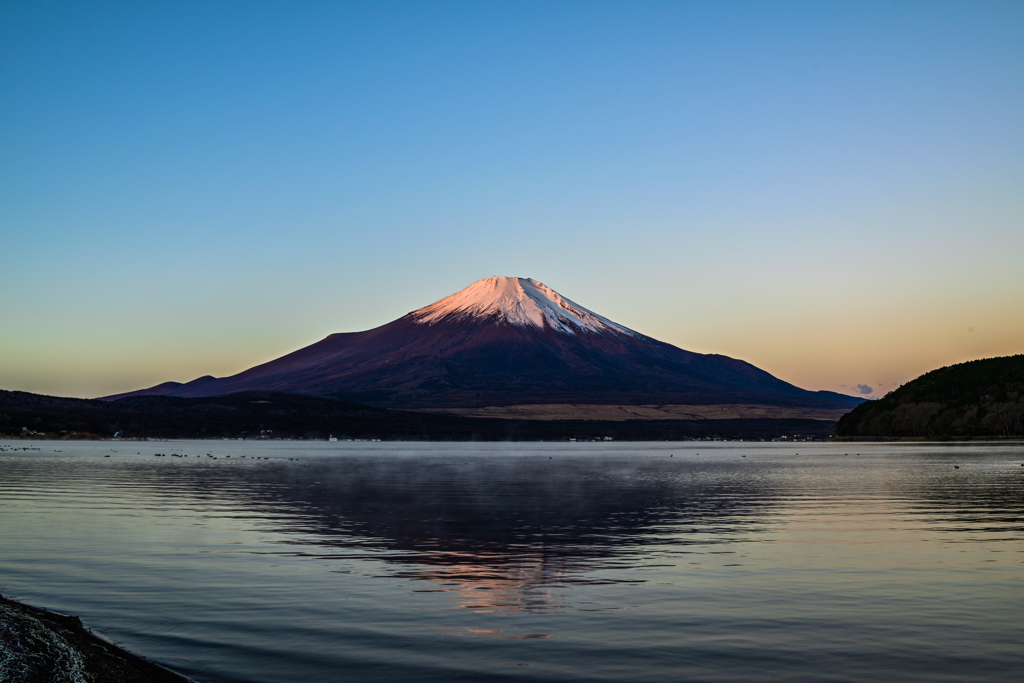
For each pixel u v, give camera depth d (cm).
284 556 2377
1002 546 2567
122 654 1400
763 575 2081
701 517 3422
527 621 1617
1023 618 1638
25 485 5119
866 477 6366
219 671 1320
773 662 1359
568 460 10281
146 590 1903
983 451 12331
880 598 1814
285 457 10600
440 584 1970
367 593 1872
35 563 2245
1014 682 1261
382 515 3500
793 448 16812
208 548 2522
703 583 1980
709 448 17688
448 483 5631
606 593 1870
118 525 3095
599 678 1284
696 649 1430
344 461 9500
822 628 1564
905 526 3095
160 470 7038
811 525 3141
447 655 1398
